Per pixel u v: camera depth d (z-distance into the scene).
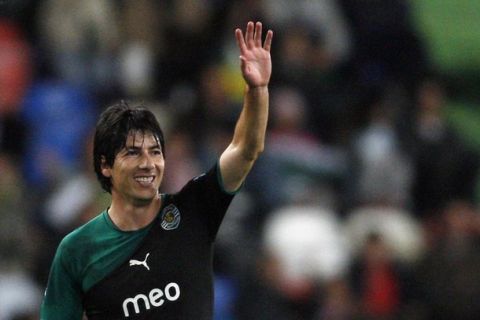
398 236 47.22
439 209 50.41
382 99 52.81
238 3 53.66
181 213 22.62
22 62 51.94
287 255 45.22
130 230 22.44
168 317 22.20
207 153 47.59
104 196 44.34
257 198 47.66
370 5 56.62
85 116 50.59
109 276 22.34
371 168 49.94
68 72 52.22
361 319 44.06
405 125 52.09
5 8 53.06
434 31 63.22
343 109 52.12
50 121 50.28
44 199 45.59
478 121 58.88
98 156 22.41
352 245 46.44
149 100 51.12
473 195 51.38
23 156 49.69
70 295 22.69
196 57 52.50
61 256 22.62
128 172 22.08
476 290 44.91
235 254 44.38
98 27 52.78
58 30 52.94
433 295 45.12
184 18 53.09
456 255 45.44
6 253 41.72
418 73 56.41
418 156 51.00
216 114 49.59
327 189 49.19
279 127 50.28
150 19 53.34
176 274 22.33
